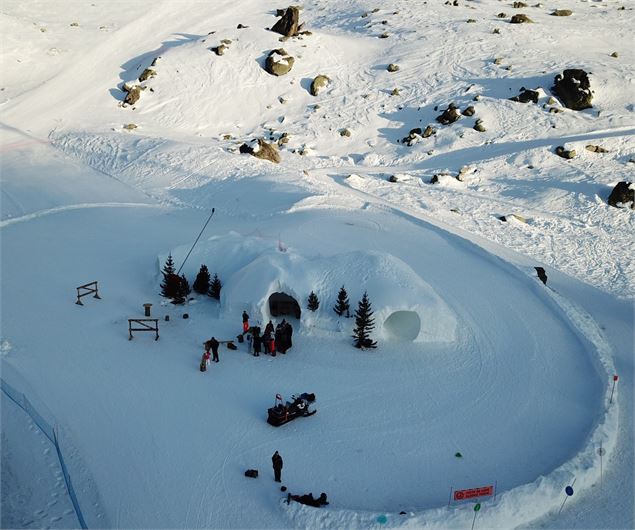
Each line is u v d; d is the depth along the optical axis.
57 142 55.62
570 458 20.28
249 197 44.72
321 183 48.94
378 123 60.66
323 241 37.09
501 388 24.44
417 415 22.67
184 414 22.06
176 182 47.72
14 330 26.92
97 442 20.62
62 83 66.06
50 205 42.75
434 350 26.78
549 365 26.12
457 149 56.47
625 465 20.69
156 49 71.50
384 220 42.00
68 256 34.75
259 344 25.70
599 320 31.52
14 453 20.52
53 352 25.39
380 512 17.95
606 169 52.03
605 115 57.94
